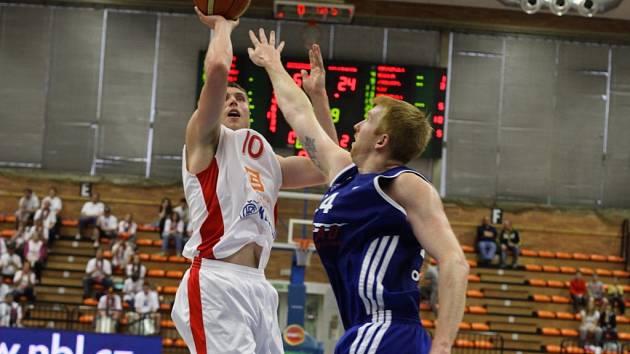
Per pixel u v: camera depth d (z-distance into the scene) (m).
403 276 3.51
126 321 20.20
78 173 25.23
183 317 4.48
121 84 25.53
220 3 4.41
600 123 26.06
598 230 25.84
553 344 23.66
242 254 4.57
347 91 23.33
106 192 25.16
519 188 25.80
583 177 25.98
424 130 3.74
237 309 4.44
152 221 25.11
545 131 25.95
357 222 3.56
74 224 24.52
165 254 23.88
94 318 20.03
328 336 16.02
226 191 4.59
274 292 4.70
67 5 25.61
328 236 3.65
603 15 25.81
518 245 24.86
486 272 24.69
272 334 4.63
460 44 25.86
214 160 4.64
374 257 3.51
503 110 25.89
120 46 25.58
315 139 4.14
